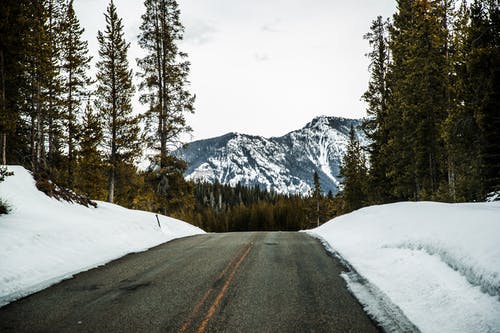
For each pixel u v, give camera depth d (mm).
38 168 21719
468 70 18109
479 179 19625
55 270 9758
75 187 31453
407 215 13336
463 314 5254
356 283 7898
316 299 6703
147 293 7301
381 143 32500
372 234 13141
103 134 28750
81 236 13383
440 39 21516
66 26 27141
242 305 6375
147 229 19500
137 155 28734
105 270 9836
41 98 24906
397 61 27453
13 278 8391
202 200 153875
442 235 8352
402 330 5152
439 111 23750
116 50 29594
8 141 24859
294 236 18703
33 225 12453
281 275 8742
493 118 18297
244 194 177375
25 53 17859
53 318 5910
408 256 8789
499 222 7543
